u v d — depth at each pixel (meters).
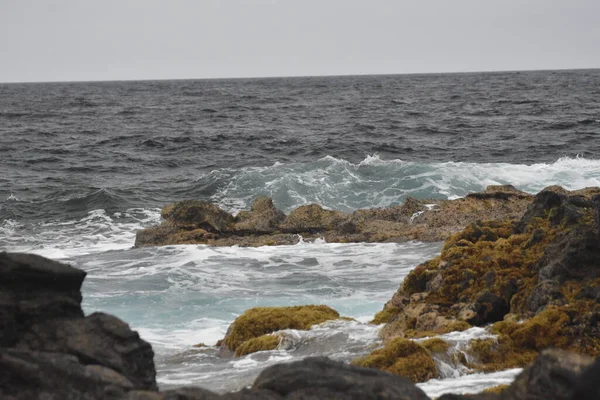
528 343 14.11
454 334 14.42
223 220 31.81
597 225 15.85
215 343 17.55
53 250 29.64
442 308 16.70
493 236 19.59
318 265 25.72
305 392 7.95
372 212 32.66
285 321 16.59
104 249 30.16
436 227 30.34
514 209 31.72
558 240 17.12
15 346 9.34
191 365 14.92
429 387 11.96
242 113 108.56
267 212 32.28
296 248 28.44
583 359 7.84
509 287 16.69
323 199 40.91
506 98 130.75
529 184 42.38
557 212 18.45
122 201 41.00
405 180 43.03
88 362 9.24
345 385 8.09
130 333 9.66
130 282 23.45
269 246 28.91
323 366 8.63
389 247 28.06
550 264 16.08
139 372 9.45
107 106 133.75
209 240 29.94
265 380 8.41
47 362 8.46
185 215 31.31
